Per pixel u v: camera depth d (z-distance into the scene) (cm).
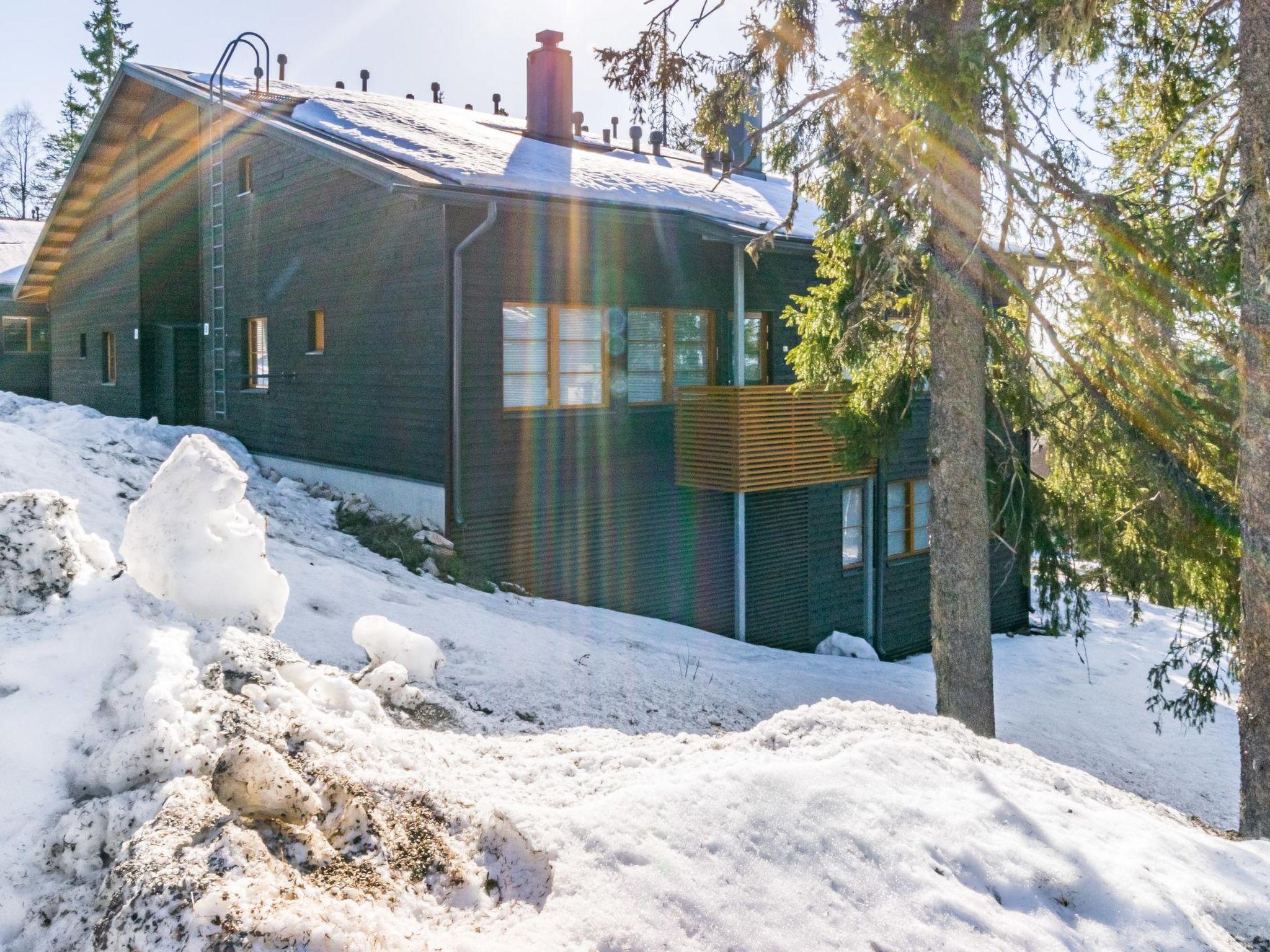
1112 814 545
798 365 1174
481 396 1303
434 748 494
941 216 986
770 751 525
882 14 987
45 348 2938
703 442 1475
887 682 1324
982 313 1019
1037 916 411
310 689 537
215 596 563
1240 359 848
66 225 2334
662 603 1509
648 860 378
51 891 352
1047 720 1427
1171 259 966
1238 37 898
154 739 392
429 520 1323
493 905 356
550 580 1384
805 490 1689
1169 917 423
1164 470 1010
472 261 1285
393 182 1184
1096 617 2230
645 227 1451
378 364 1416
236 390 1838
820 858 402
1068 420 1061
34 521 507
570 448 1399
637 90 1091
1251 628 834
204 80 1797
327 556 1123
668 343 1505
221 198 1858
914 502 1869
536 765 497
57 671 440
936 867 419
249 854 324
